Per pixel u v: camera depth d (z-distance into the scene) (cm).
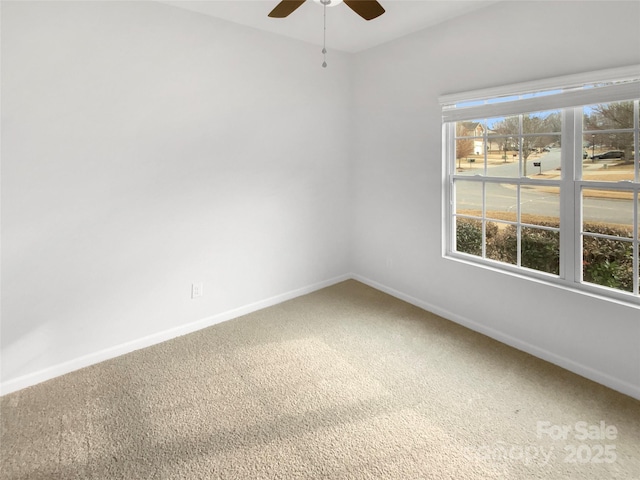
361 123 367
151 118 253
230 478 153
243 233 312
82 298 237
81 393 212
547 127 244
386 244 358
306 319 308
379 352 255
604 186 215
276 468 158
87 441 175
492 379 222
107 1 228
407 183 329
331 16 273
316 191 360
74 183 227
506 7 243
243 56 293
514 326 260
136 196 252
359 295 360
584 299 221
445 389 213
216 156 288
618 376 210
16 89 203
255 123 307
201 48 271
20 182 209
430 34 293
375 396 207
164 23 252
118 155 242
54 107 216
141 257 259
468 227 302
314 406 199
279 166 328
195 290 288
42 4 207
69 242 229
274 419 189
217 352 257
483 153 281
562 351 234
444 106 289
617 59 196
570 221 231
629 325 203
